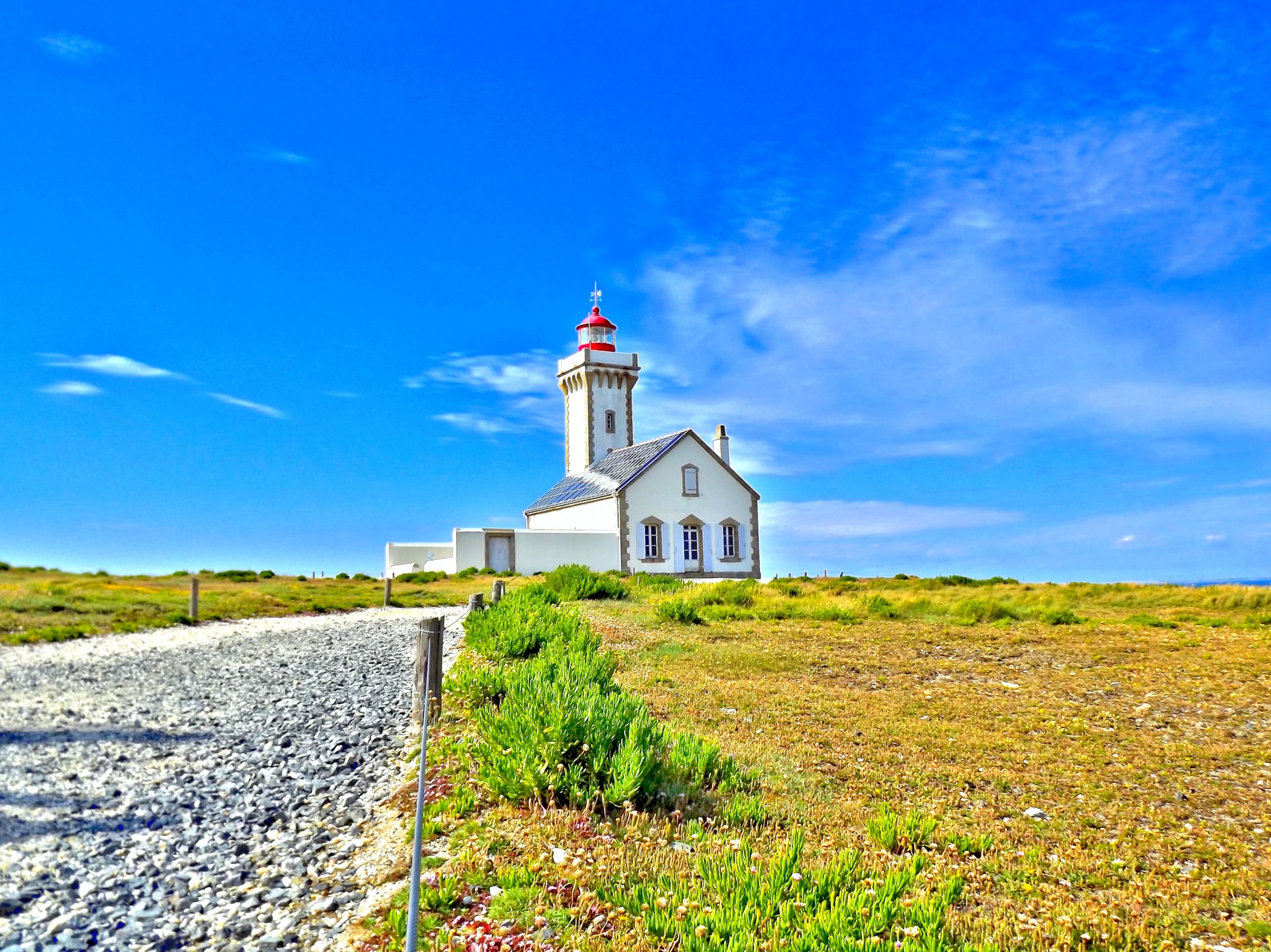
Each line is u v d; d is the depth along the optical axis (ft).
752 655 52.65
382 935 16.65
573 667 36.88
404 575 148.66
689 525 161.07
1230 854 22.67
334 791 26.81
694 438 163.22
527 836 21.71
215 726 36.06
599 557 156.04
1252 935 18.07
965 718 37.42
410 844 21.70
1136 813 25.75
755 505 168.25
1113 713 38.60
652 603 82.64
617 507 155.53
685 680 44.32
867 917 17.07
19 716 36.70
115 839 22.50
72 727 35.12
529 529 155.02
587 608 77.25
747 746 31.78
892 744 33.06
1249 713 38.37
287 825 23.86
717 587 89.66
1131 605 84.64
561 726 24.72
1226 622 69.56
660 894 18.07
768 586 104.27
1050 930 17.75
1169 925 18.47
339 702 40.78
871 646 57.57
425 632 36.45
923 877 20.33
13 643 61.98
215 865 20.93
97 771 28.76
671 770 26.50
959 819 25.07
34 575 108.27
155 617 79.05
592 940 16.14
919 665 50.44
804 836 21.21
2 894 18.63
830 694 41.86
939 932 16.52
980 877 20.70
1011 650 56.08
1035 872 21.17
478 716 30.94
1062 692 42.93
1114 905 19.30
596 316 209.97
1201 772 30.04
